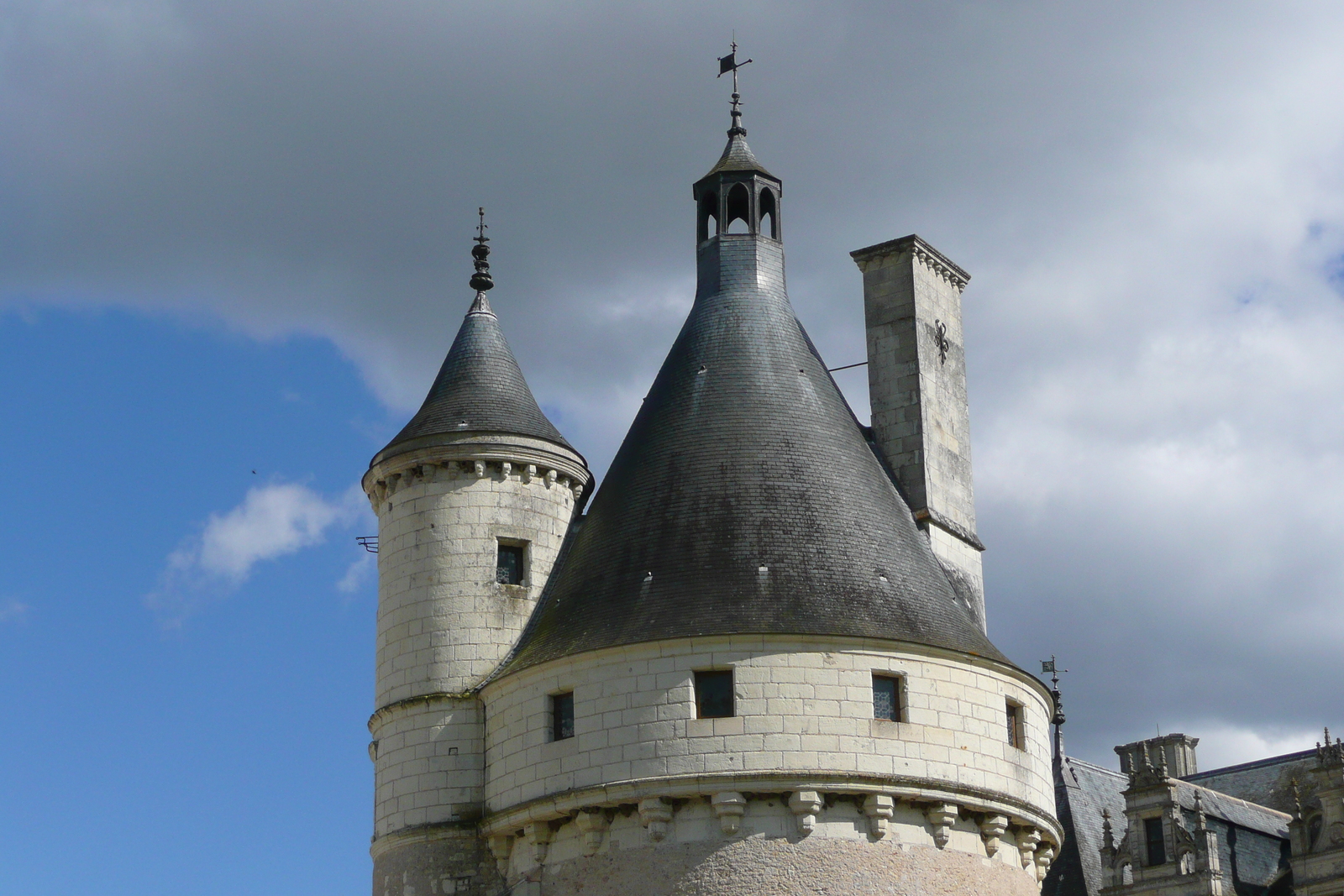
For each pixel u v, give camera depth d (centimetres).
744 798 4469
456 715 5028
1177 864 6519
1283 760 7712
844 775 4475
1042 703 5066
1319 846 6378
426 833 4916
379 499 5444
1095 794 7125
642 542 4906
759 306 5384
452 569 5191
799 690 4544
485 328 5656
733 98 5822
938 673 4703
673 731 4512
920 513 5438
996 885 4697
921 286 5775
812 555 4797
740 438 5034
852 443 5200
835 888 4428
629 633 4647
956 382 5862
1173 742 8112
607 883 4519
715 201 5612
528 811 4650
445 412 5369
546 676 4756
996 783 4709
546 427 5441
